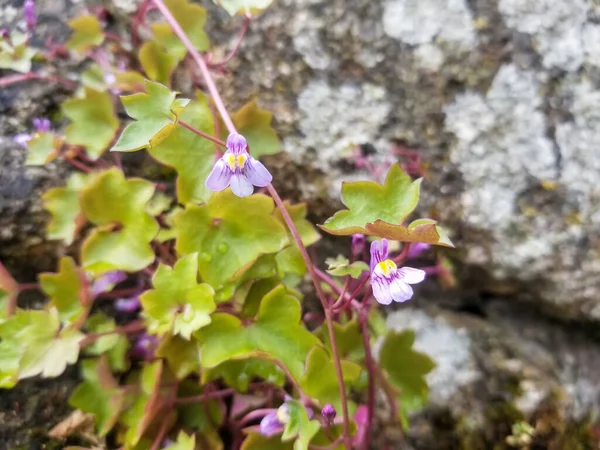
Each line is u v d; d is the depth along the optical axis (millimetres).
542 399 95
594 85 91
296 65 99
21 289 88
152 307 77
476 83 94
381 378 87
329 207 102
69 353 79
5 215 92
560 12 91
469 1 94
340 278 100
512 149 93
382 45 96
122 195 85
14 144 95
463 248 99
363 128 99
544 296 99
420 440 98
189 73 101
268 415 73
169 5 94
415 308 108
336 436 79
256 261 83
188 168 85
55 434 88
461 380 99
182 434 81
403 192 72
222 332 78
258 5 85
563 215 93
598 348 105
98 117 93
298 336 79
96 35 98
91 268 82
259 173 71
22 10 103
